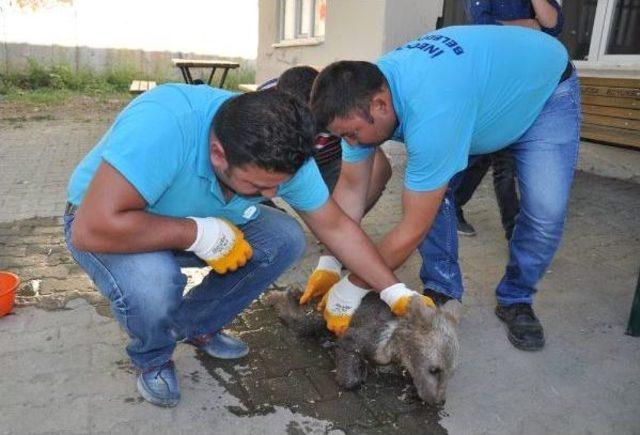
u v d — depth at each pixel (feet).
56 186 20.07
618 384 9.73
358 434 8.38
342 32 24.52
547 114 9.77
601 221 17.12
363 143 8.42
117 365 9.61
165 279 7.79
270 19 32.99
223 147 6.59
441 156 8.30
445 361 8.53
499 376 9.84
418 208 8.81
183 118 7.16
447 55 8.52
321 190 8.22
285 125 6.34
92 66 50.01
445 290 11.14
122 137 6.98
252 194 7.14
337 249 8.69
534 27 12.43
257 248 9.03
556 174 9.87
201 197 7.72
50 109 39.24
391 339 9.00
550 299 12.48
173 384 8.73
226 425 8.40
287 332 10.90
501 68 8.99
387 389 9.41
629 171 20.65
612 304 12.34
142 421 8.38
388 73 8.34
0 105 39.68
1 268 13.08
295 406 8.89
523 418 8.86
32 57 48.01
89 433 8.09
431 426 8.61
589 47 22.93
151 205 7.46
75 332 10.52
